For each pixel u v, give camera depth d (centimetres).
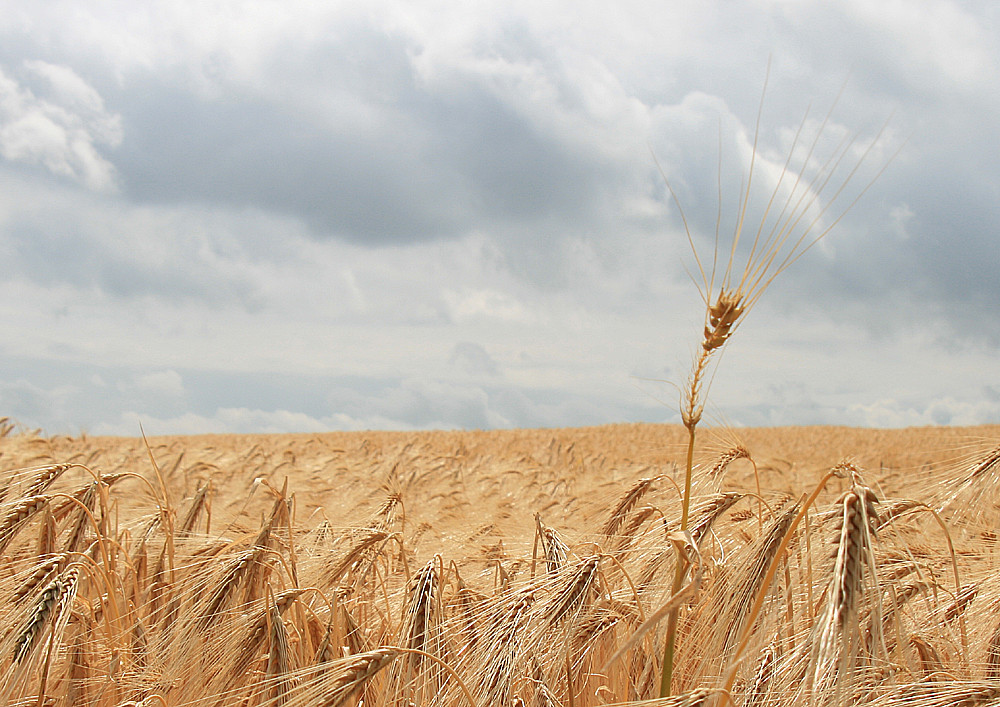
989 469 341
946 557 354
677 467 368
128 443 2084
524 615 252
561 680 294
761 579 230
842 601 189
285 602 304
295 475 977
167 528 376
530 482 1025
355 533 394
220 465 1141
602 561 271
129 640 339
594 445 2903
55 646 255
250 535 409
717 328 204
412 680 246
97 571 318
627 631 300
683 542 211
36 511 308
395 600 387
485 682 245
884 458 1723
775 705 218
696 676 250
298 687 223
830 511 245
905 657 231
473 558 477
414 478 1027
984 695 227
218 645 301
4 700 233
